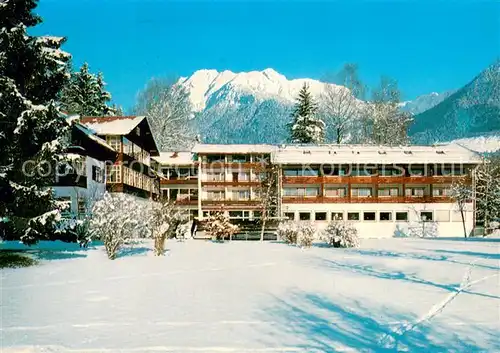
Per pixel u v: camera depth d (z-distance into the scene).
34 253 19.56
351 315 8.48
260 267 16.28
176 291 10.96
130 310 8.78
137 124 40.59
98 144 34.59
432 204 50.34
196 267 16.11
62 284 12.03
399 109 65.38
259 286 11.77
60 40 18.23
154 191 51.16
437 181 50.38
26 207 16.62
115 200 19.14
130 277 13.42
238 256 20.84
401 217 50.56
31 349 6.37
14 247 21.67
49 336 6.98
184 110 65.56
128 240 22.08
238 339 6.87
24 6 17.39
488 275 14.03
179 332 7.23
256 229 42.69
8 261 16.69
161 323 7.79
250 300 9.84
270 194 50.72
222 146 55.44
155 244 20.88
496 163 62.16
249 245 29.62
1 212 16.73
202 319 8.09
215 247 27.00
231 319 8.10
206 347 6.48
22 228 16.84
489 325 7.83
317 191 51.12
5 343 6.61
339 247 27.52
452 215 50.28
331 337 7.05
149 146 49.66
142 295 10.40
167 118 62.75
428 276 13.78
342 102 65.19
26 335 7.03
